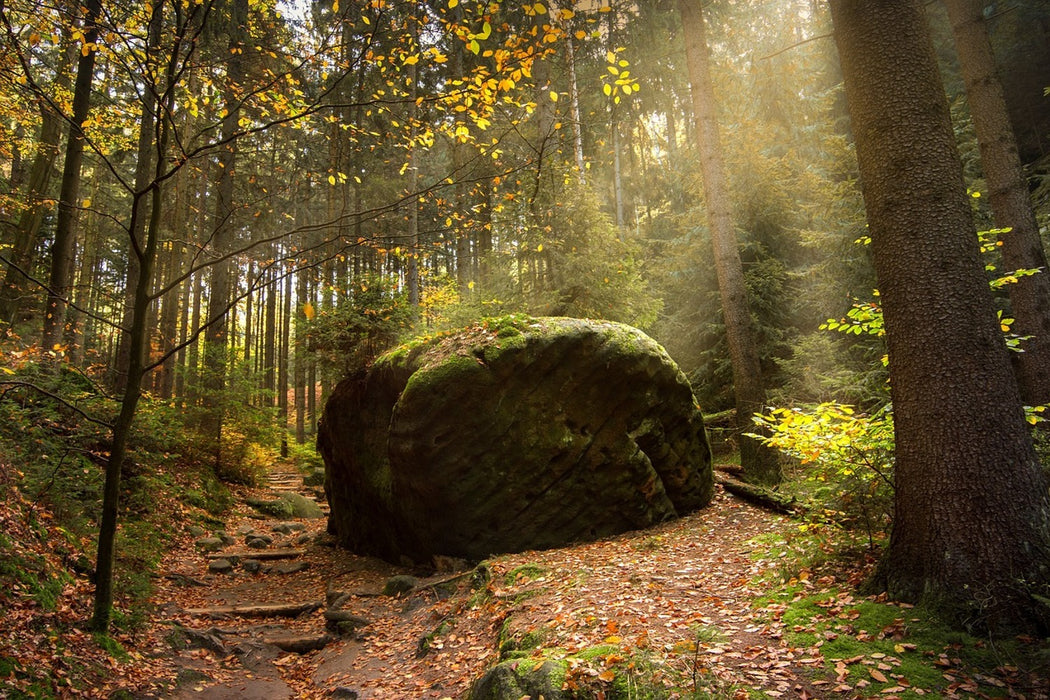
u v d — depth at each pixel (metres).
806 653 3.71
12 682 4.10
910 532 4.12
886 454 5.21
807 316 13.94
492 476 8.09
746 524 7.80
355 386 10.61
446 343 8.70
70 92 10.32
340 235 5.51
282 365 30.17
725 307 10.66
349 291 12.80
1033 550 3.68
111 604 5.89
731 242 10.70
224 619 7.30
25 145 10.85
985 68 8.77
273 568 9.67
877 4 4.47
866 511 5.34
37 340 9.62
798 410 5.48
